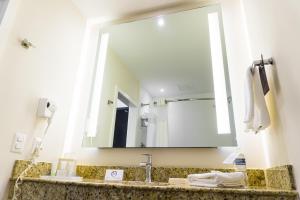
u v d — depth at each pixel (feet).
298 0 2.19
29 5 4.10
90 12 5.75
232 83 4.46
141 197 2.53
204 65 4.88
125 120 5.04
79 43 5.65
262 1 3.40
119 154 4.67
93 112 5.26
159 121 4.80
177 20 5.41
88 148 4.92
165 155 4.37
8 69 3.60
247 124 3.29
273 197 2.30
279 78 2.83
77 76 5.55
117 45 5.73
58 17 4.88
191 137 4.40
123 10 5.65
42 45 4.35
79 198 2.80
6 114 3.53
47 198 3.03
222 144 4.11
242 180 2.87
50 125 4.47
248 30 4.47
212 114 4.44
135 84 5.28
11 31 3.68
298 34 2.22
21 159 3.74
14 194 3.31
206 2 5.32
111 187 2.69
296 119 2.37
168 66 5.19
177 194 2.46
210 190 2.40
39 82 4.24
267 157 3.74
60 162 4.42
